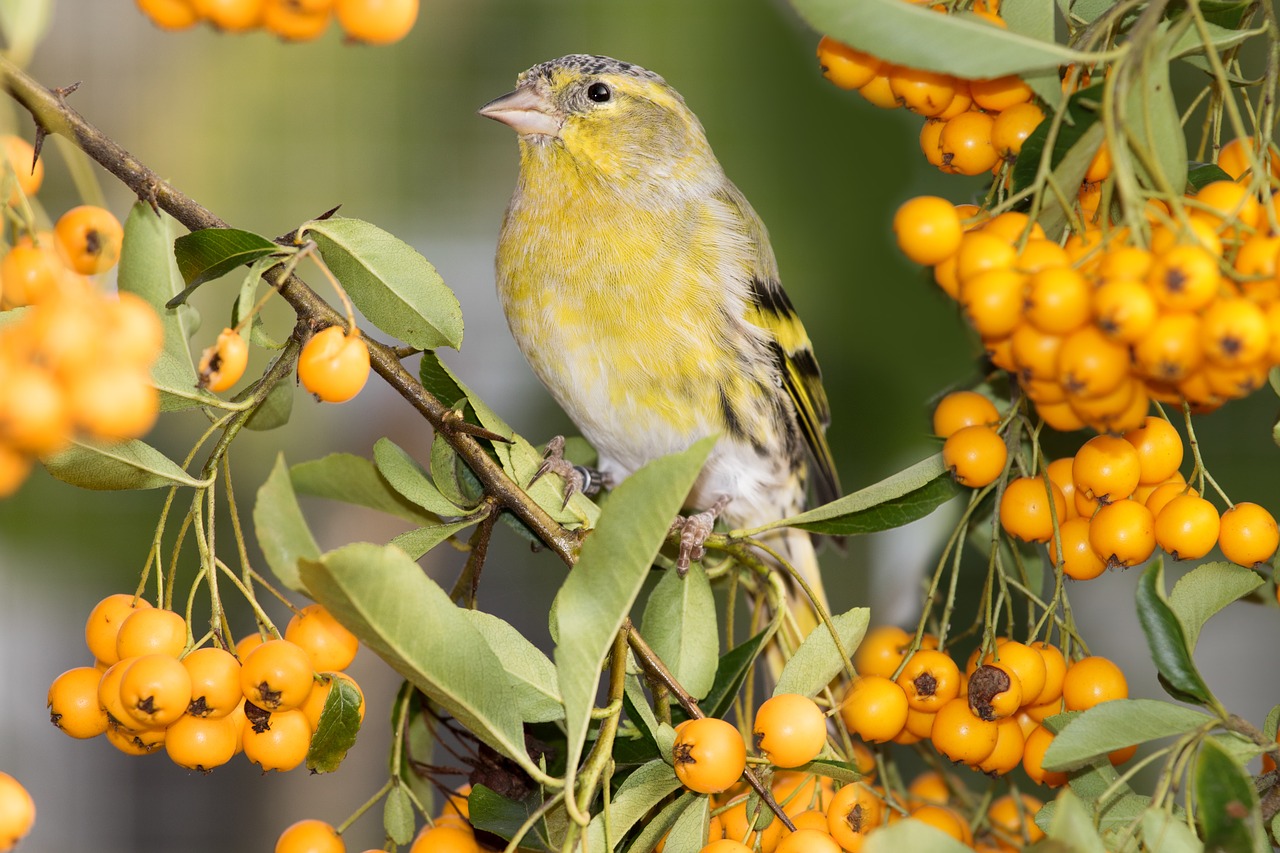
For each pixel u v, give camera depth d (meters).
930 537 2.85
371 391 3.50
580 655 2.74
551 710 2.76
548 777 2.74
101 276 2.75
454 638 2.74
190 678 2.75
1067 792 2.72
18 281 2.74
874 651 2.79
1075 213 2.75
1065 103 2.73
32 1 2.72
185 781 3.58
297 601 3.30
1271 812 2.75
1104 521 2.77
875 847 2.72
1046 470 2.78
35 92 2.76
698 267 2.89
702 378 2.89
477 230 3.73
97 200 2.76
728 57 3.07
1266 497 2.90
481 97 3.69
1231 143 2.77
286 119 3.65
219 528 3.31
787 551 2.93
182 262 2.76
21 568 3.29
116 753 3.60
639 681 2.78
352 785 3.55
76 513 3.28
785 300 2.92
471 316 3.71
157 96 3.62
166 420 3.36
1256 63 2.89
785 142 2.96
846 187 2.94
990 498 2.83
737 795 2.79
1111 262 2.72
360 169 3.68
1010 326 2.73
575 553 2.78
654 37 3.14
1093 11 2.78
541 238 2.89
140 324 2.71
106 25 3.60
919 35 2.73
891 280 2.90
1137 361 2.72
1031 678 2.77
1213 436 2.90
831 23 2.73
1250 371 2.72
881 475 2.90
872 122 2.94
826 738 2.77
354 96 3.67
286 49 3.63
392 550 2.73
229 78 3.64
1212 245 2.72
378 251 2.77
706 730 2.75
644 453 2.90
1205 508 2.77
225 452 2.76
